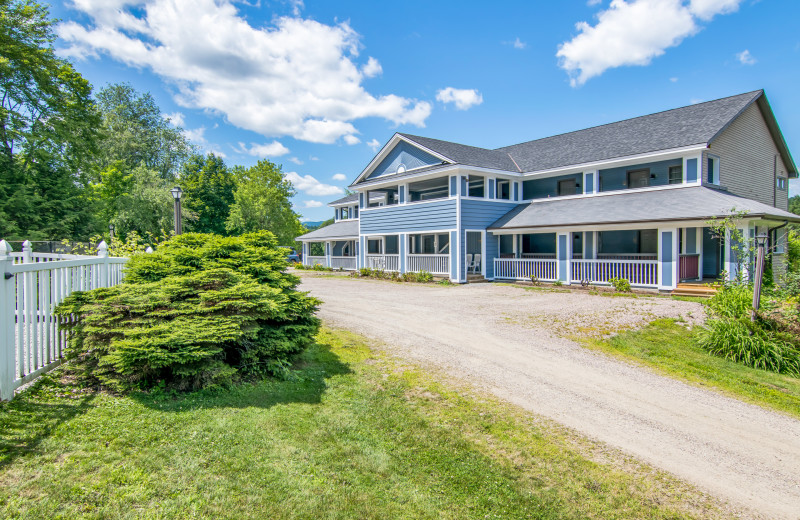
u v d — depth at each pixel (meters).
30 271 4.60
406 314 11.09
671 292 14.27
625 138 19.48
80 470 3.04
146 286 5.38
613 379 6.38
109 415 3.99
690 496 3.46
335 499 3.09
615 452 4.16
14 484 2.79
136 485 2.96
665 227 14.43
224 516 2.76
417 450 3.99
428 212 21.00
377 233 24.41
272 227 44.41
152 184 31.36
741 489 3.59
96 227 23.69
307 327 6.35
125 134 39.75
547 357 7.36
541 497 3.35
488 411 5.00
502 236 21.69
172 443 3.59
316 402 4.91
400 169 23.28
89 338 4.68
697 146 15.65
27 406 3.99
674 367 7.15
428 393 5.49
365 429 4.32
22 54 19.50
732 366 7.37
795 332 7.73
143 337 4.35
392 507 3.08
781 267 15.16
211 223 40.31
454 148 22.17
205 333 4.62
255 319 5.53
